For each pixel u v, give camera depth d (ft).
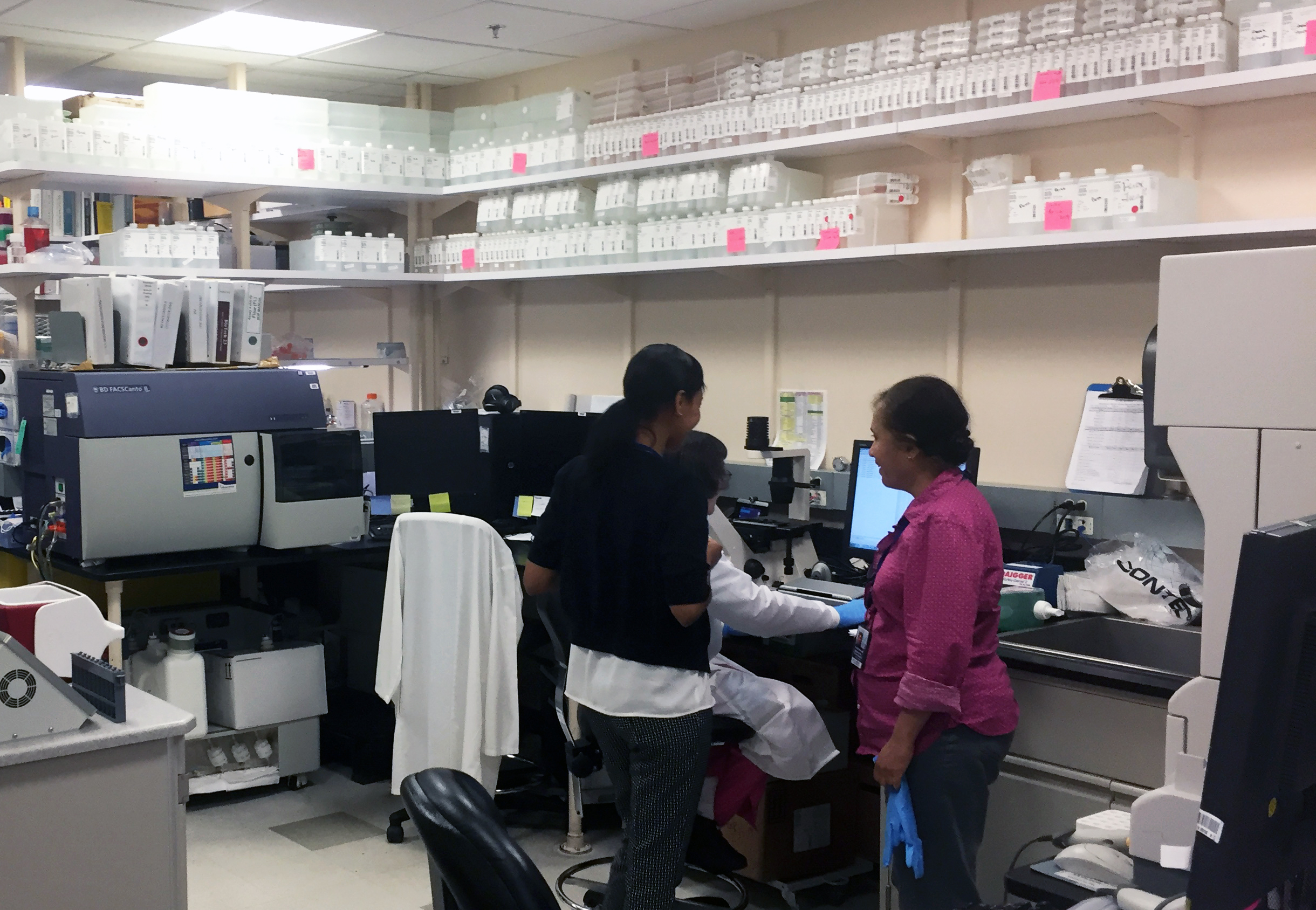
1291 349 4.52
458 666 10.60
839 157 12.50
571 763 9.93
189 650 11.91
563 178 13.97
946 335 11.60
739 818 9.98
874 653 7.25
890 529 10.75
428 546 10.66
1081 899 4.55
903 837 6.91
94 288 11.14
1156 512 9.57
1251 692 3.10
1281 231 8.33
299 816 11.84
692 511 7.28
